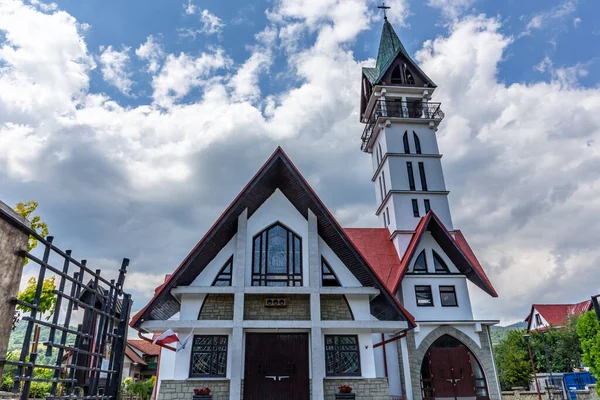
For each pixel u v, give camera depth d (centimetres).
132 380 3859
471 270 2077
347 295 1537
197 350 1430
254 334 1464
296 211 1620
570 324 3847
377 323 1430
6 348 380
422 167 2598
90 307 504
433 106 2770
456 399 1878
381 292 1477
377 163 2883
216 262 1531
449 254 2164
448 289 2108
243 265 1470
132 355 4012
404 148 2655
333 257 1588
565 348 3662
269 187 1602
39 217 1166
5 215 377
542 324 4844
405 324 1439
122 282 591
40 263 414
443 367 1933
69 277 459
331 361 1453
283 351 1447
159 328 1436
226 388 1366
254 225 1583
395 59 2906
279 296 1495
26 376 400
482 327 1995
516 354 3634
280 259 1546
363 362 1441
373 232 2530
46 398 430
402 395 1852
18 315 841
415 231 2292
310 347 1434
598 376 1839
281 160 1523
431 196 2500
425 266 2150
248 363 1423
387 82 2830
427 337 1950
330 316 1508
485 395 1889
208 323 1387
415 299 2062
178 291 1425
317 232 1560
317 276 1480
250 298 1496
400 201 2462
